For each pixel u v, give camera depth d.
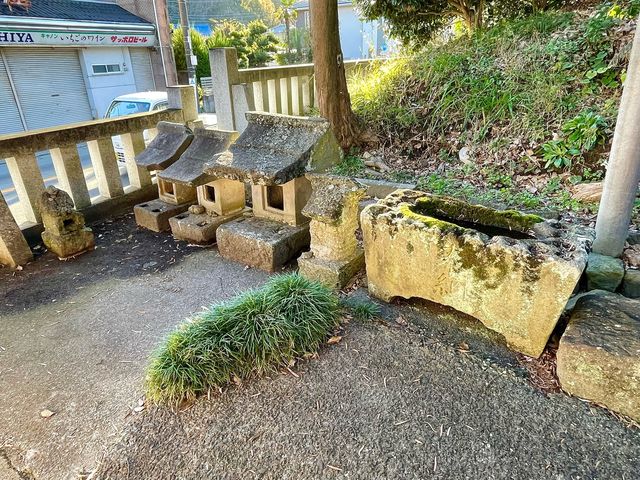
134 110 8.24
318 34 4.21
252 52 18.67
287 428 1.71
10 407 1.95
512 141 3.99
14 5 11.23
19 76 11.24
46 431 1.81
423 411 1.75
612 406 1.69
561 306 1.78
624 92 2.14
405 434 1.65
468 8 5.97
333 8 4.15
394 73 5.40
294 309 2.19
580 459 1.51
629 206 2.31
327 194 2.61
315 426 1.71
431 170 4.21
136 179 4.55
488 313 2.04
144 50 14.54
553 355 1.99
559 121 3.87
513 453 1.55
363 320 2.33
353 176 4.21
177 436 1.71
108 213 4.30
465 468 1.51
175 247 3.63
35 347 2.38
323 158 2.97
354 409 1.78
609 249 2.44
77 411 1.91
